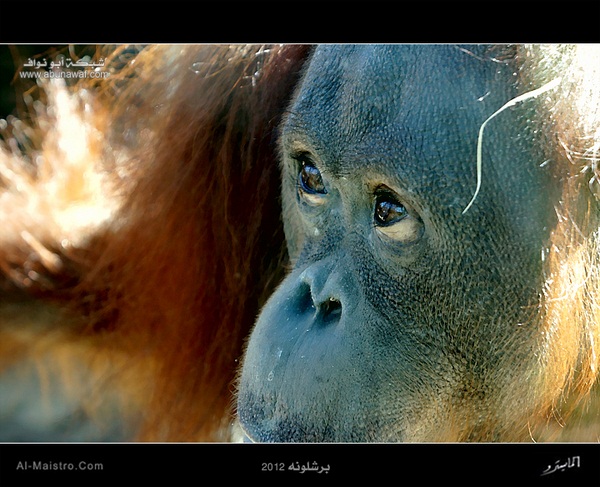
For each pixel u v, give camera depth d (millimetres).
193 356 3621
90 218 3885
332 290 2070
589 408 2805
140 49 3732
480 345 2062
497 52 1959
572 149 1975
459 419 2145
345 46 2164
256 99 2996
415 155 1964
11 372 5977
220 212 3283
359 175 2047
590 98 1995
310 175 2266
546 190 1968
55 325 3889
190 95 3305
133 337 3795
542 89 1946
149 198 3498
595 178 2039
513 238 1977
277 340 2070
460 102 1953
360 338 2016
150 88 3543
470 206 1962
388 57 2039
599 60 2021
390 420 2018
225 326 3459
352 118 2064
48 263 3824
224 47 3158
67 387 4246
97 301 3805
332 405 1979
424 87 1982
